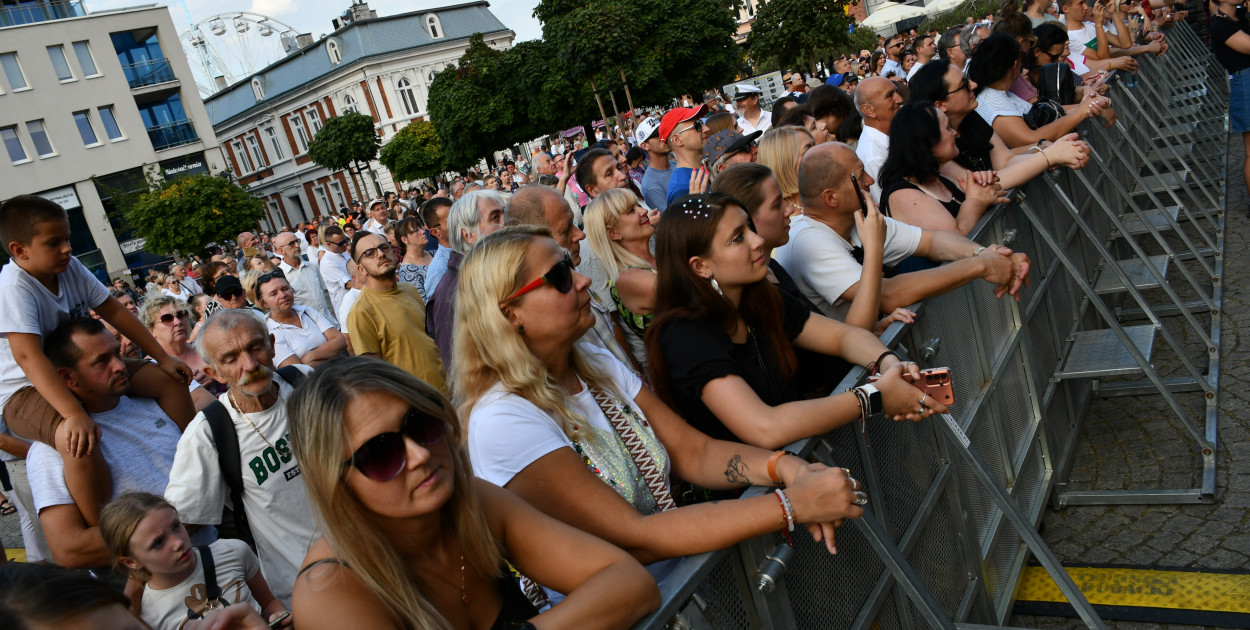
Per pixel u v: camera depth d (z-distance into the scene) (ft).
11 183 92.58
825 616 5.78
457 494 4.39
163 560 7.67
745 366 6.77
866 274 7.75
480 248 5.57
